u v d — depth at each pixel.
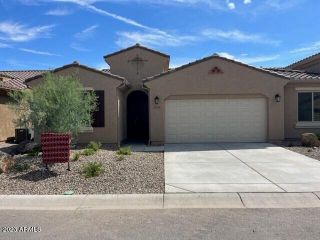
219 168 12.53
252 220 7.18
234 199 8.77
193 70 19.47
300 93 20.50
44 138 11.76
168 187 9.80
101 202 8.66
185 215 7.58
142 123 23.73
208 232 6.50
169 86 19.44
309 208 8.05
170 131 19.69
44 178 10.95
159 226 6.87
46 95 13.99
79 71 19.25
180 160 14.18
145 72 22.83
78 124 14.52
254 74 19.48
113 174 11.29
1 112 22.41
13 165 12.45
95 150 16.17
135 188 9.76
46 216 7.63
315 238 6.14
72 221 7.25
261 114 19.70
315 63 23.94
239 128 19.70
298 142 19.45
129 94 23.61
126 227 6.84
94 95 16.59
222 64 19.44
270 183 10.20
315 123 20.48
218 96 19.59
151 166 12.78
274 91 19.52
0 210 8.15
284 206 8.26
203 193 9.18
